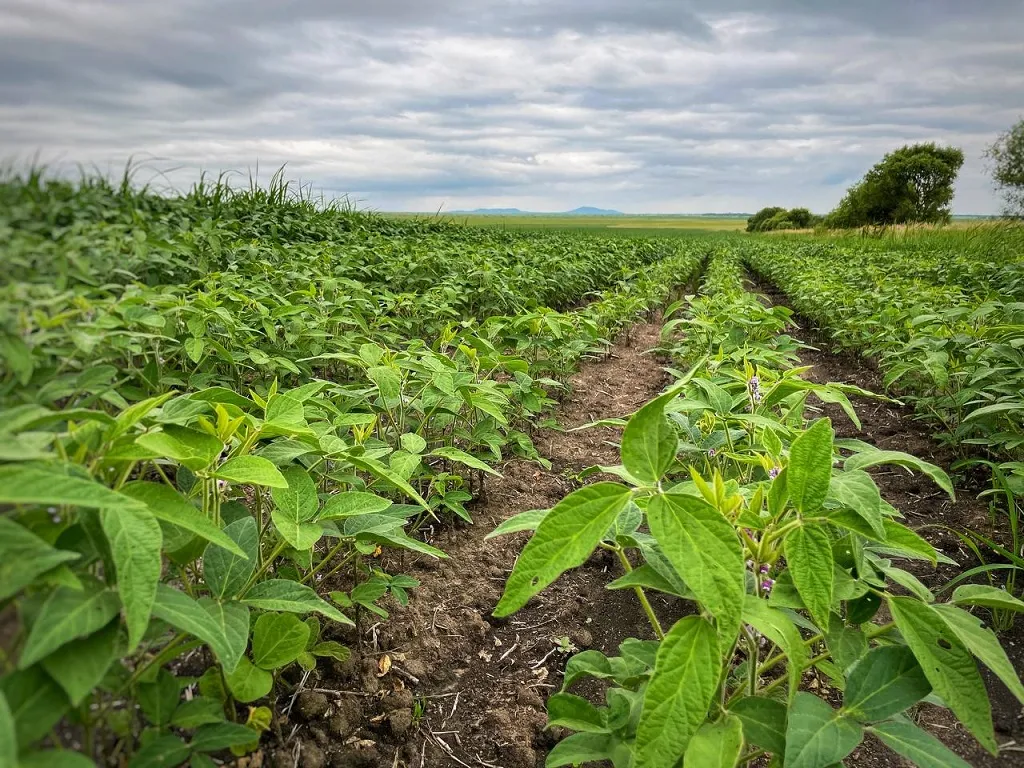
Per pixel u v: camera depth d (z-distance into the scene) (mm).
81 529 1260
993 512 3797
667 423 1507
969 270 10398
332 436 2297
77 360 1611
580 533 1423
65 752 1034
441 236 13164
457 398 3250
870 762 2250
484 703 2506
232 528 1883
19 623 1091
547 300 9344
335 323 4562
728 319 5879
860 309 7926
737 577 1306
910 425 5652
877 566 1886
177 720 1515
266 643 1804
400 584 2516
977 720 1477
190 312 2969
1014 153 29703
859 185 60656
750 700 1637
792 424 2863
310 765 2086
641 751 1311
